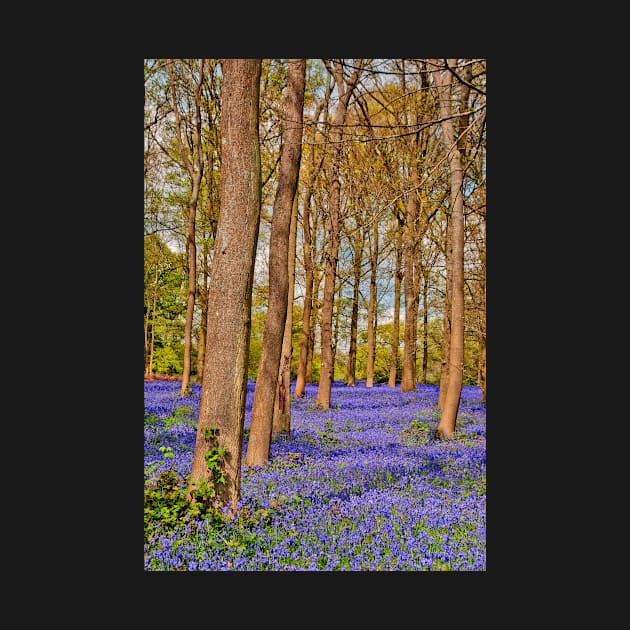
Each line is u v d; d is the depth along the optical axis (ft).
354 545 21.52
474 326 52.19
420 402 63.10
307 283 70.03
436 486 28.27
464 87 39.04
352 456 34.83
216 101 57.52
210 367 22.98
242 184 22.93
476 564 20.59
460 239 40.47
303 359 69.92
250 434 33.65
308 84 54.24
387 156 36.63
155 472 27.27
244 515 22.66
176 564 20.20
